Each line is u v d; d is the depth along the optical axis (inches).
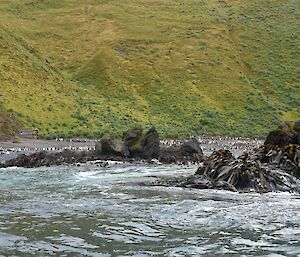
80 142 2065.7
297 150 1001.5
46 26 4005.9
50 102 2586.1
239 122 2920.8
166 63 3447.3
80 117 2504.9
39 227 542.6
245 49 3853.3
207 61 3535.9
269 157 1038.4
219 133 2694.4
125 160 1416.1
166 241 480.4
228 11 4542.3
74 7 4443.9
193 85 3235.7
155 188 862.5
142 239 488.7
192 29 3973.9
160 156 1460.4
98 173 1135.0
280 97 3326.8
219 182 861.2
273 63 3713.1
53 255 429.1
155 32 3880.4
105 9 4350.4
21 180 1000.9
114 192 815.1
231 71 3511.3
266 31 4094.5
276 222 568.7
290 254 434.9
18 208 663.8
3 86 2517.2
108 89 3075.8
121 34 3828.7
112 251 443.8
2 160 1432.1
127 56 3496.6
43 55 3447.3
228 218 590.6
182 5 4498.0
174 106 2952.8
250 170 867.4
